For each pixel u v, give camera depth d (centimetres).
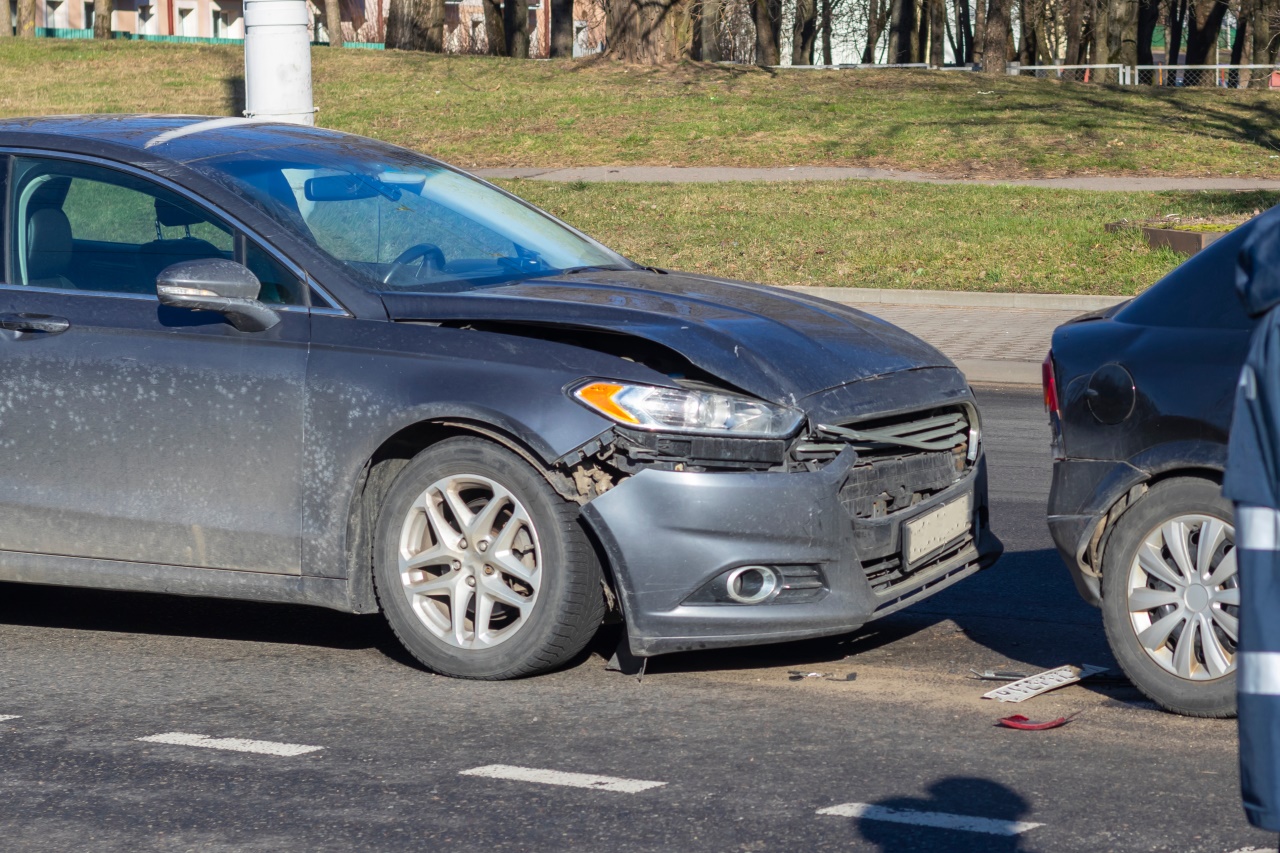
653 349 632
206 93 4153
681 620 587
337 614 751
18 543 675
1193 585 571
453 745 552
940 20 7125
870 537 609
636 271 744
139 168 677
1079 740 552
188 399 646
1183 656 575
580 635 612
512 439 602
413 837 469
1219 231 2091
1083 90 4022
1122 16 5747
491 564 617
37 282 679
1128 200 2550
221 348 643
